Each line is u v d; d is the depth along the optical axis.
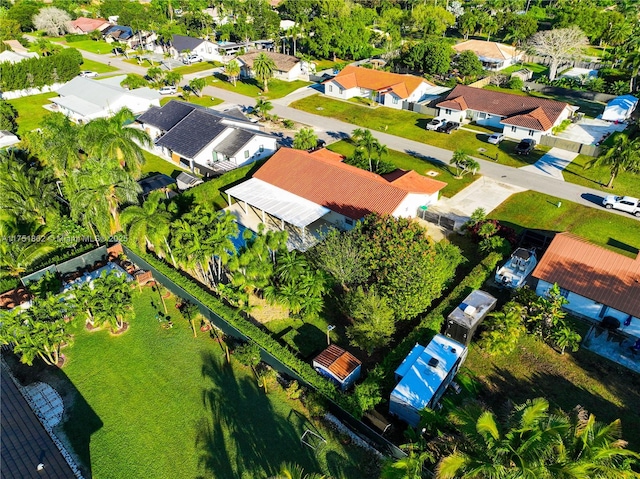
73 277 42.62
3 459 24.28
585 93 87.88
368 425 28.28
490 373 32.44
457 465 19.03
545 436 18.92
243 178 58.69
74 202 43.41
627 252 45.06
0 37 123.75
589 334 35.53
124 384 32.53
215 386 32.09
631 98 78.12
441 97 84.88
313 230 48.94
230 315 35.44
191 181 56.78
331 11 136.00
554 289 35.03
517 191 56.44
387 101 86.56
